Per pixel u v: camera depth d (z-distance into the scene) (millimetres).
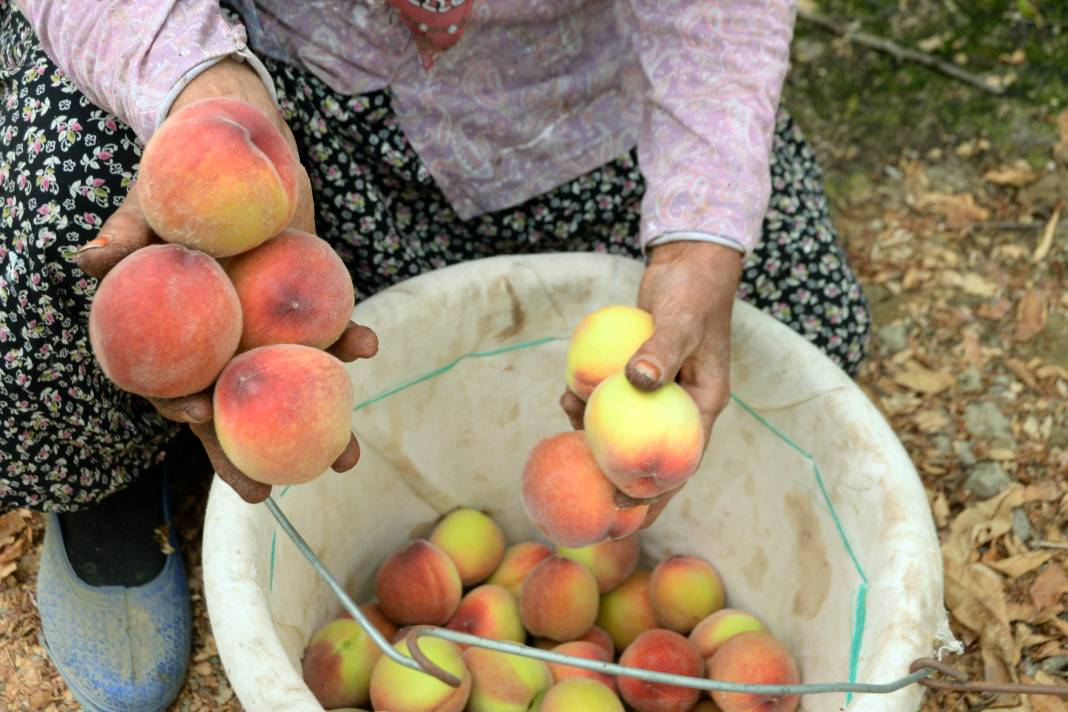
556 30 1548
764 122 1376
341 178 1560
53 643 1644
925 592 1181
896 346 2232
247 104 968
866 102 2629
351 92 1501
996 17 2727
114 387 1489
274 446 911
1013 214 2439
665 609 1590
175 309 863
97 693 1601
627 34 1570
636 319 1274
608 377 1233
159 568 1728
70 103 1395
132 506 1737
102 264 917
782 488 1483
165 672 1644
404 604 1506
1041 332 2240
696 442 1144
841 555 1368
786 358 1413
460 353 1527
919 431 2096
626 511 1208
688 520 1656
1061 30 2688
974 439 2078
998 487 2002
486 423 1632
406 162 1565
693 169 1354
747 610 1625
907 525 1247
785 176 1760
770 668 1385
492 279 1488
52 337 1405
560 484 1193
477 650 1465
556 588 1514
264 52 1462
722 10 1388
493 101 1554
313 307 963
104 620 1648
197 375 896
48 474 1550
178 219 887
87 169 1369
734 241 1316
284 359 929
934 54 2689
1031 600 1836
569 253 1526
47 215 1360
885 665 1114
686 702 1442
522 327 1541
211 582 1157
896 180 2508
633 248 1773
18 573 1798
